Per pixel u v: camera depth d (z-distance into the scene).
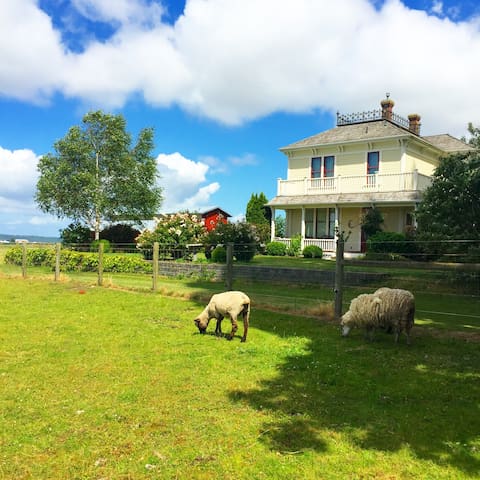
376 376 5.65
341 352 6.82
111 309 10.70
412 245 17.78
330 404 4.78
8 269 22.64
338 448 3.81
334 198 26.50
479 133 14.99
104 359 6.46
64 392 5.13
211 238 20.77
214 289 13.89
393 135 25.44
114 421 4.36
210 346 7.25
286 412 4.57
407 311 7.13
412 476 3.39
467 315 9.50
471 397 4.91
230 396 5.02
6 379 5.57
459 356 6.52
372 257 17.64
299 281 14.80
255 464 3.56
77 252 21.75
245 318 7.73
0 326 8.65
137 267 19.31
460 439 3.96
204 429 4.18
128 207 30.92
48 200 29.38
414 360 6.32
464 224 13.62
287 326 8.84
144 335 8.00
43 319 9.40
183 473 3.44
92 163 29.81
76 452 3.76
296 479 3.35
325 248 26.19
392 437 4.01
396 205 24.47
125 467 3.53
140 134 31.67
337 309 9.40
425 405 4.71
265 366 6.12
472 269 7.82
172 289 13.85
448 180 13.55
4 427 4.21
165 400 4.90
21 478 3.38
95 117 30.17
